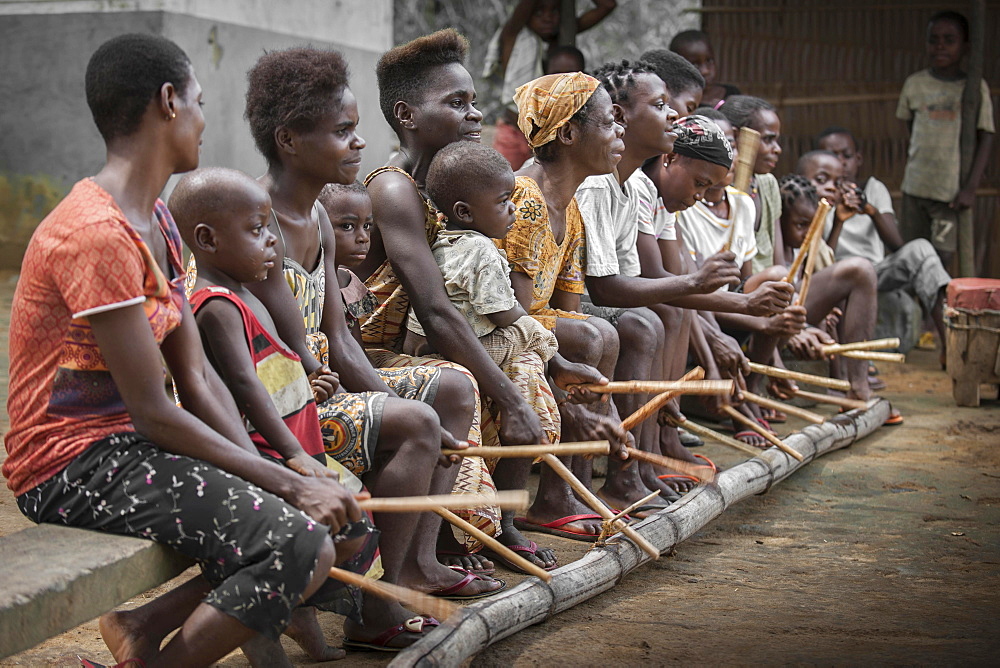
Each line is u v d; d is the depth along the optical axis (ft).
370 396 9.77
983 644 9.77
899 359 17.20
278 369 8.95
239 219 8.62
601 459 15.44
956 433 18.80
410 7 46.88
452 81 11.91
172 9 27.30
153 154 7.95
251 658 8.34
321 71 9.70
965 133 26.50
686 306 14.57
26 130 29.89
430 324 11.05
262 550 7.58
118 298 7.37
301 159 9.84
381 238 11.78
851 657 9.46
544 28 27.84
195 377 8.21
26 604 6.70
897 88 29.91
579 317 13.08
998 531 13.30
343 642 9.70
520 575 11.55
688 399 19.33
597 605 10.71
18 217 30.37
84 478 7.84
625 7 49.08
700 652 9.55
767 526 13.47
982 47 26.32
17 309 7.84
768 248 19.94
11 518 11.80
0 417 16.26
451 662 8.52
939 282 23.76
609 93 13.66
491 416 11.74
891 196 30.25
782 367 18.89
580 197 13.51
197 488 7.68
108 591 7.32
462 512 11.14
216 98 28.71
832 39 30.30
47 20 29.01
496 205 11.15
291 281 9.87
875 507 14.32
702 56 24.08
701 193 14.83
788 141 30.89
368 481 10.23
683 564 12.02
